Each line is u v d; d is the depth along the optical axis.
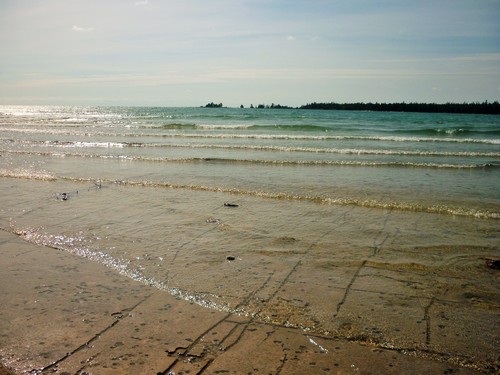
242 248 5.52
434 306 3.89
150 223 6.71
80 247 5.59
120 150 17.91
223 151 17.55
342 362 3.00
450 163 14.26
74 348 3.16
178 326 3.51
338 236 6.05
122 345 3.20
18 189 9.55
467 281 4.46
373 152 17.22
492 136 29.59
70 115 76.19
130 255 5.27
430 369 2.92
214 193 9.14
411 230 6.38
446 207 7.80
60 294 4.14
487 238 5.98
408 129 35.31
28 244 5.74
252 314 3.73
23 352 3.10
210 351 3.13
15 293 4.15
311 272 4.71
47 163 13.99
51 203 8.14
